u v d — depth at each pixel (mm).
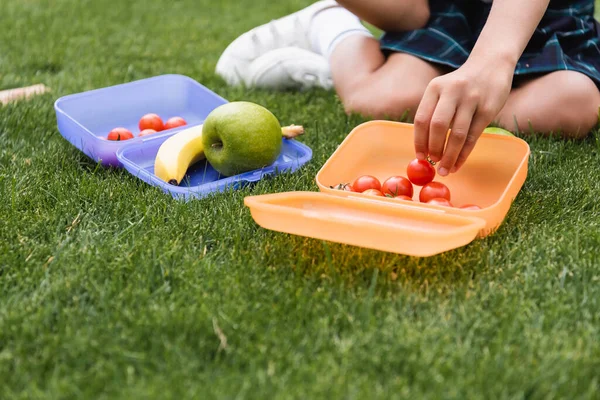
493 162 1806
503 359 1155
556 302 1308
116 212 1664
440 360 1155
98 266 1422
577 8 2240
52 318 1281
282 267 1442
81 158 2008
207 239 1562
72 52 2963
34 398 1089
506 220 1622
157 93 2307
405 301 1323
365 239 1367
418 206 1510
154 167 1886
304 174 1853
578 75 2062
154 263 1421
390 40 2348
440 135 1502
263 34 2623
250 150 1784
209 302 1315
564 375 1119
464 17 2311
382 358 1163
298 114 2330
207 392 1088
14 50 2939
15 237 1553
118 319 1267
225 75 2648
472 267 1447
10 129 2139
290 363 1164
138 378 1134
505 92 1541
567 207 1686
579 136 2088
